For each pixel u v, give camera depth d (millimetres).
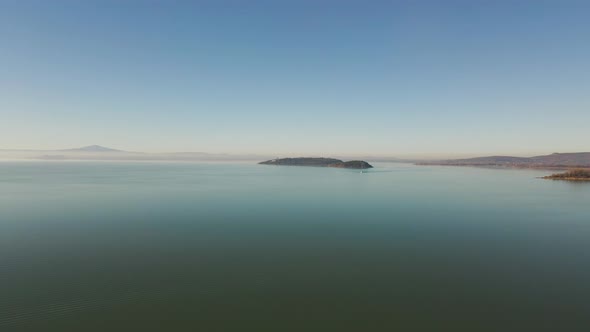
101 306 20969
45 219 46000
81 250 32000
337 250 32938
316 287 24156
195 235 38125
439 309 21062
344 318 19953
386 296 22781
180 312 20391
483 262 29703
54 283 24219
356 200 70125
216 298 22297
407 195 80500
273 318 19859
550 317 20062
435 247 34219
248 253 31750
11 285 23812
